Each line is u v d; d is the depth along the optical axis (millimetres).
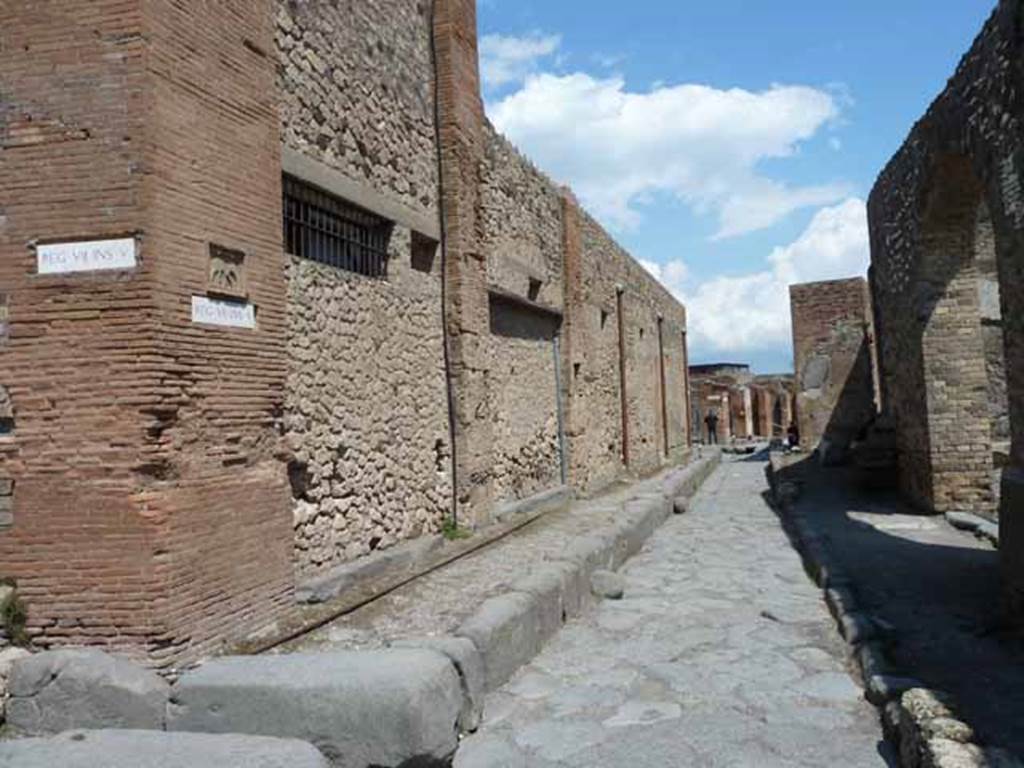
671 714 4895
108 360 4672
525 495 12070
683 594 8000
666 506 13539
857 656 5637
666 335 24625
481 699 4898
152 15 4809
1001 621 6172
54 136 4789
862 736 4496
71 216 4750
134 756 3627
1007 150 6738
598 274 16312
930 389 11352
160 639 4562
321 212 7348
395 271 8383
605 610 7438
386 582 6934
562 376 13992
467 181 9797
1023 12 6074
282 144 6426
